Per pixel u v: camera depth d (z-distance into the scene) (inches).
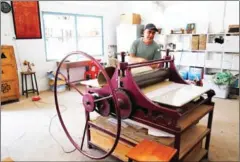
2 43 165.5
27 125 121.0
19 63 179.6
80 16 222.4
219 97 175.6
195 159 81.9
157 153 56.2
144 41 114.0
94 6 231.5
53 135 108.8
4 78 155.8
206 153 87.4
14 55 161.5
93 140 92.9
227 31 183.3
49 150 94.8
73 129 115.6
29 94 185.8
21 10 173.9
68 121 126.6
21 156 90.0
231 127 118.8
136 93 66.6
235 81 176.7
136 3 245.4
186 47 205.2
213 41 192.2
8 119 129.6
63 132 112.0
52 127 118.3
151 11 234.5
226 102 163.5
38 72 194.5
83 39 233.1
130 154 55.8
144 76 75.2
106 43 254.5
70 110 145.6
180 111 64.5
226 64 180.4
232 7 181.5
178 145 62.1
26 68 183.6
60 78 194.7
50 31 203.0
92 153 91.4
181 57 204.8
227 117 133.1
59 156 90.2
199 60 194.5
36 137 106.7
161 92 73.6
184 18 211.2
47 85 202.5
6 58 156.2
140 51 116.2
